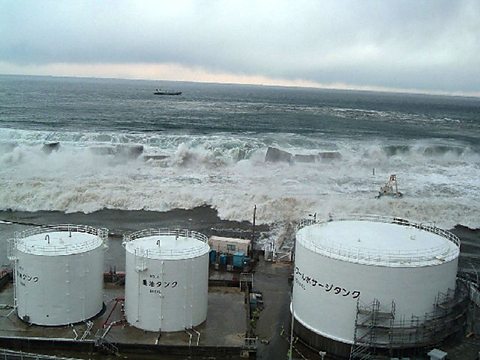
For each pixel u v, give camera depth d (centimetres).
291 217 4812
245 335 2459
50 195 5188
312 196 5338
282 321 2686
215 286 3072
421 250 2355
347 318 2283
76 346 2320
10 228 4344
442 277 2270
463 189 5944
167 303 2430
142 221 4700
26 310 2466
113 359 2281
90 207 5062
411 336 2236
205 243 2648
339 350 2311
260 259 3597
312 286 2384
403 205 5094
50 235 2661
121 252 3753
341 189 5750
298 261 2505
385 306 2227
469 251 4162
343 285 2264
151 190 5409
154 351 2316
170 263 2389
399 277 2197
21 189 5288
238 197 5200
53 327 2453
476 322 2589
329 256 2292
